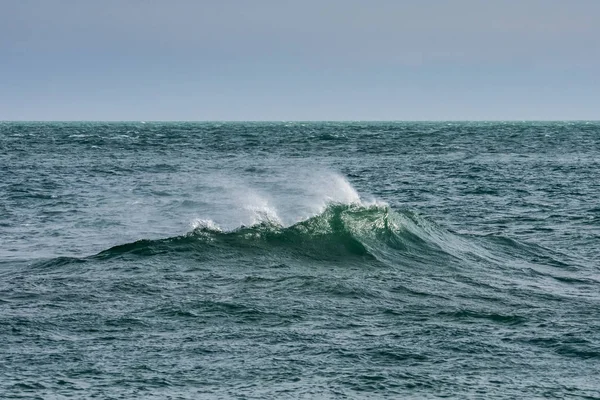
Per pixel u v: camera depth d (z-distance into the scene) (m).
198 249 75.56
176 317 53.50
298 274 68.25
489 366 43.62
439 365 43.66
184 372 42.25
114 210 128.50
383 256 77.62
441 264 76.38
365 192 162.12
